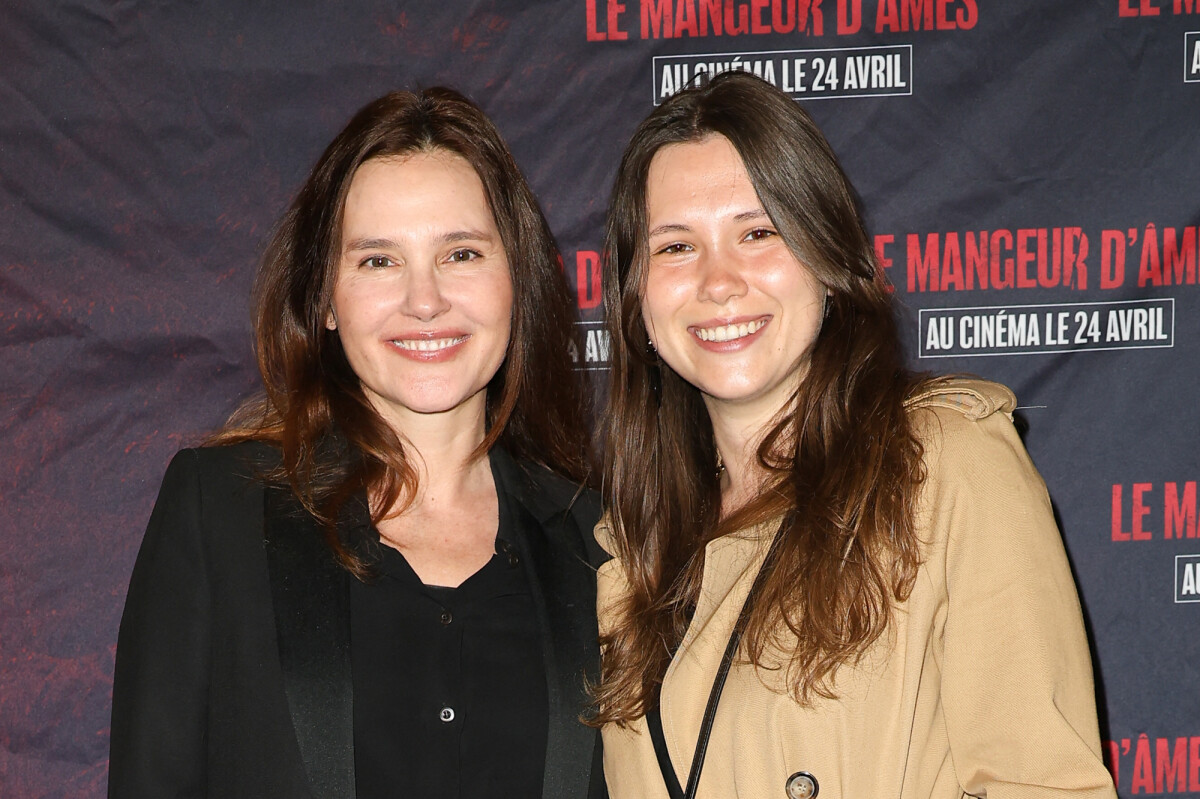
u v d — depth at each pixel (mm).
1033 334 2461
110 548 2404
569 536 1743
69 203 2361
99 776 2422
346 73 2379
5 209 2350
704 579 1588
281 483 1618
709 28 2404
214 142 2371
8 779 2402
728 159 1520
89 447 2393
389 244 1559
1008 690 1361
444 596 1577
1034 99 2424
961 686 1396
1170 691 2504
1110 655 2500
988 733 1380
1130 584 2492
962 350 2465
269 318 1711
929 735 1438
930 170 2434
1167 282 2447
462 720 1521
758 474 1635
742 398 1558
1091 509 2482
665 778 1523
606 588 1714
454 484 1712
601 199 2434
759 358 1534
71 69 2344
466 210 1584
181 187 2373
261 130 2375
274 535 1557
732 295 1503
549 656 1581
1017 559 1373
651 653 1584
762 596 1472
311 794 1431
